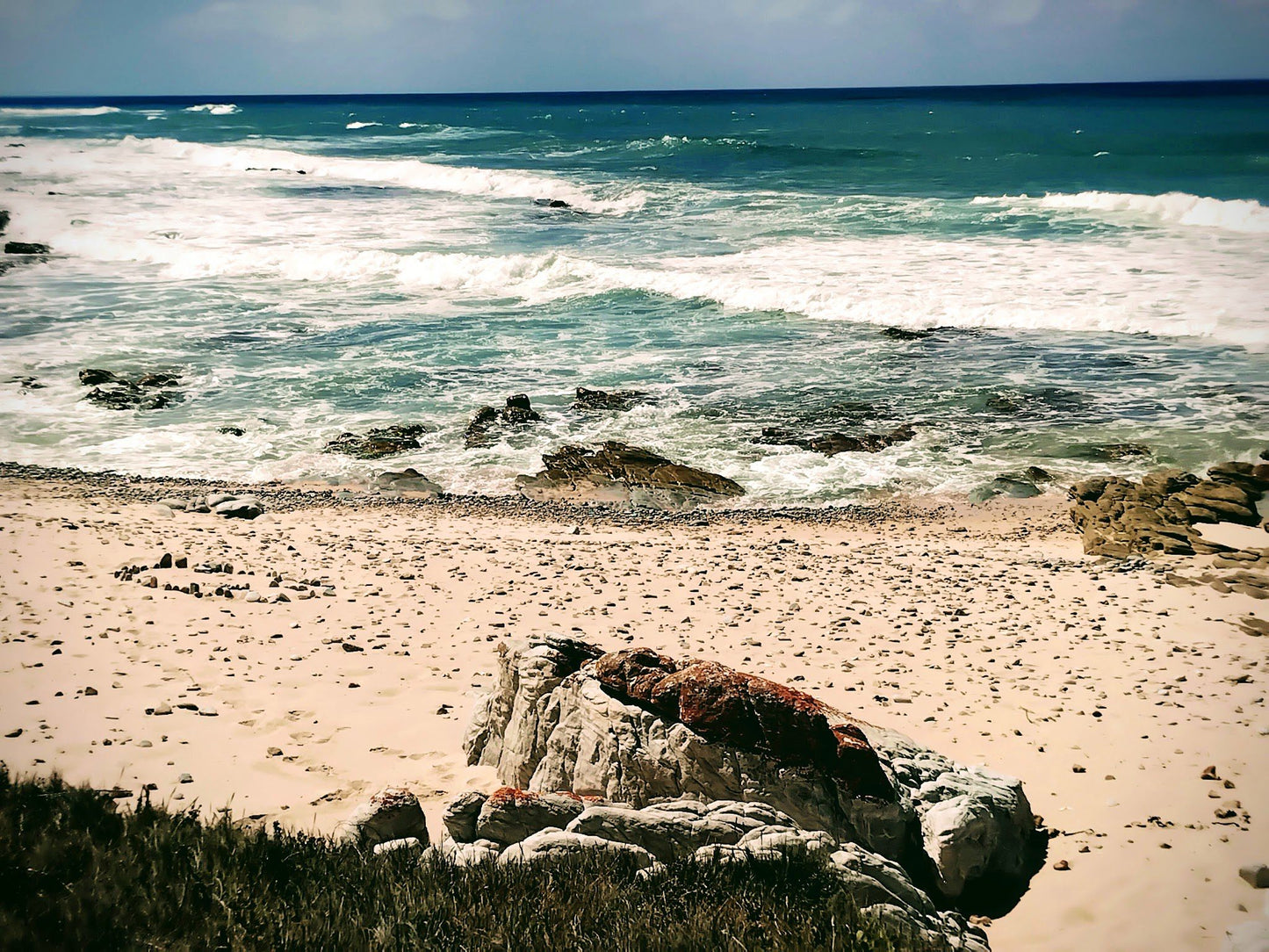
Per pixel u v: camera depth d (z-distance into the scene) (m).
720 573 14.41
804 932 4.81
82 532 14.34
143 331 28.12
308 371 25.16
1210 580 13.70
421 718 8.99
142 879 4.75
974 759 8.66
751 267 32.75
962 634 11.95
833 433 20.97
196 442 20.89
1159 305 26.70
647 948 4.57
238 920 4.52
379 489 18.80
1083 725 9.30
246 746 8.09
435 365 25.53
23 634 10.04
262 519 16.55
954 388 23.02
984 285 29.34
